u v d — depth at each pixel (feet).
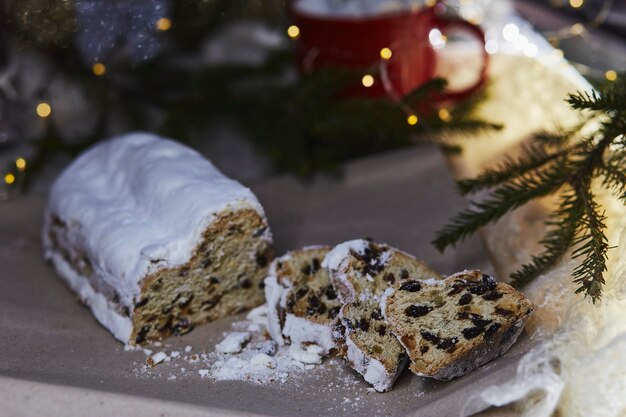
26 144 3.40
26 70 3.52
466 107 3.34
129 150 2.97
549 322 2.49
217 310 2.76
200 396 2.43
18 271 2.99
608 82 3.01
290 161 3.22
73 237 2.87
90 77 3.48
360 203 3.12
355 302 2.53
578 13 3.82
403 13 3.14
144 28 3.38
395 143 3.28
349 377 2.51
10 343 2.64
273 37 3.81
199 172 2.80
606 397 2.28
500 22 3.78
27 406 2.39
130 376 2.54
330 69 3.18
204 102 3.38
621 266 2.50
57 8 3.32
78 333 2.73
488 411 2.33
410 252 2.87
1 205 3.26
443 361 2.39
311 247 2.72
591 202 2.62
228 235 2.70
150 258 2.63
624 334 2.31
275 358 2.59
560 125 3.12
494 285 2.48
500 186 3.00
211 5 3.63
